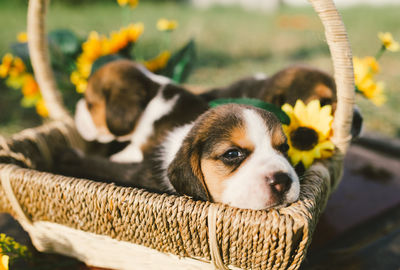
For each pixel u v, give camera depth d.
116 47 0.61
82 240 0.40
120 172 0.46
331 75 0.48
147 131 0.50
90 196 0.36
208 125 0.37
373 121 0.93
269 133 0.37
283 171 0.34
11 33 1.67
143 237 0.36
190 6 3.44
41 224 0.41
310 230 0.32
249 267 0.34
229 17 2.80
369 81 0.50
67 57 0.64
